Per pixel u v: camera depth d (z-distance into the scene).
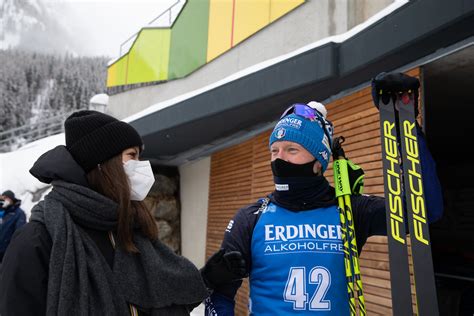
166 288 1.09
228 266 1.21
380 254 3.02
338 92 3.58
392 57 2.73
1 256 5.20
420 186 1.24
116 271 1.05
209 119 4.51
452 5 2.13
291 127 1.32
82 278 0.96
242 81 3.92
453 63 2.80
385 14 2.61
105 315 0.95
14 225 5.29
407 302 1.14
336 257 1.22
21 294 0.91
